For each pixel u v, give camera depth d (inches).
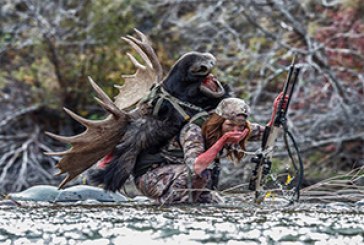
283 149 1098.7
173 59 1289.4
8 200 596.4
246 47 1259.8
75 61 1318.9
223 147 543.8
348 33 1186.6
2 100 1326.3
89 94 1316.4
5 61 1362.0
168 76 543.8
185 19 1322.6
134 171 556.4
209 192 553.3
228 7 1274.6
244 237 422.0
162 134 541.0
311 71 1179.3
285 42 1234.6
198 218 479.2
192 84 536.4
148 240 413.4
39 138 1296.8
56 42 1316.4
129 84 597.3
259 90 1133.1
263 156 553.3
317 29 1219.9
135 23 1321.4
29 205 567.8
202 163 521.0
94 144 549.3
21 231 442.0
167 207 531.8
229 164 1009.5
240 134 522.0
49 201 614.2
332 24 1246.9
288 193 613.0
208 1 1299.2
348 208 541.0
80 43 1315.2
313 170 1094.4
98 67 1314.0
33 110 1314.0
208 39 1267.2
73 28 1332.4
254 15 1248.2
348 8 1226.0
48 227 453.1
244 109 526.3
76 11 1346.0
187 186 538.9
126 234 429.4
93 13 1320.1
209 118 533.0
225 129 527.5
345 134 1137.4
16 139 1291.8
